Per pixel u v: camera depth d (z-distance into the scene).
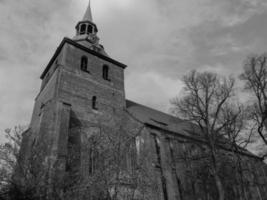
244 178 29.09
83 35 34.84
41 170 13.62
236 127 24.58
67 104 22.09
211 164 24.08
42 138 19.22
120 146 14.85
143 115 30.06
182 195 23.91
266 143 23.34
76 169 17.17
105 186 12.59
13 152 13.30
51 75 27.77
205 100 24.75
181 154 26.39
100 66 30.44
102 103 26.75
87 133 22.33
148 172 16.59
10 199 11.77
